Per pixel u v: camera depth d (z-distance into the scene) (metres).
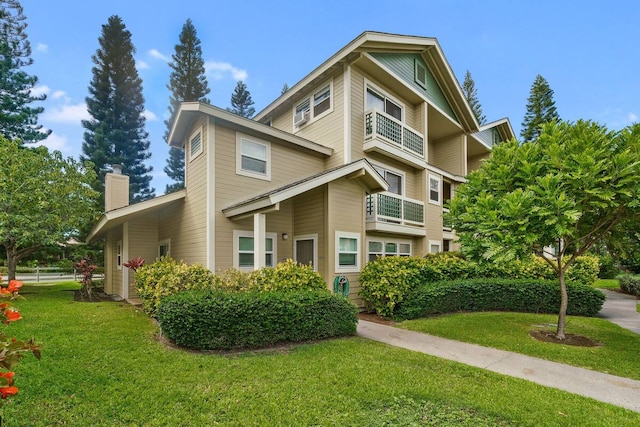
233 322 5.38
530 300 9.53
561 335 6.67
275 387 3.98
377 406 3.61
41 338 5.52
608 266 19.08
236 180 9.32
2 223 9.99
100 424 3.13
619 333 7.17
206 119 9.08
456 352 5.70
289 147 10.72
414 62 13.76
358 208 9.87
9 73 20.73
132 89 27.48
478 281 9.68
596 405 3.77
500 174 6.64
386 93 12.87
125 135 27.03
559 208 5.42
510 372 4.81
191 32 28.78
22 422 3.10
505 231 5.91
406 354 5.40
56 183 11.47
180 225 10.48
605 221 6.17
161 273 7.78
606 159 5.52
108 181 12.90
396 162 13.08
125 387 3.84
